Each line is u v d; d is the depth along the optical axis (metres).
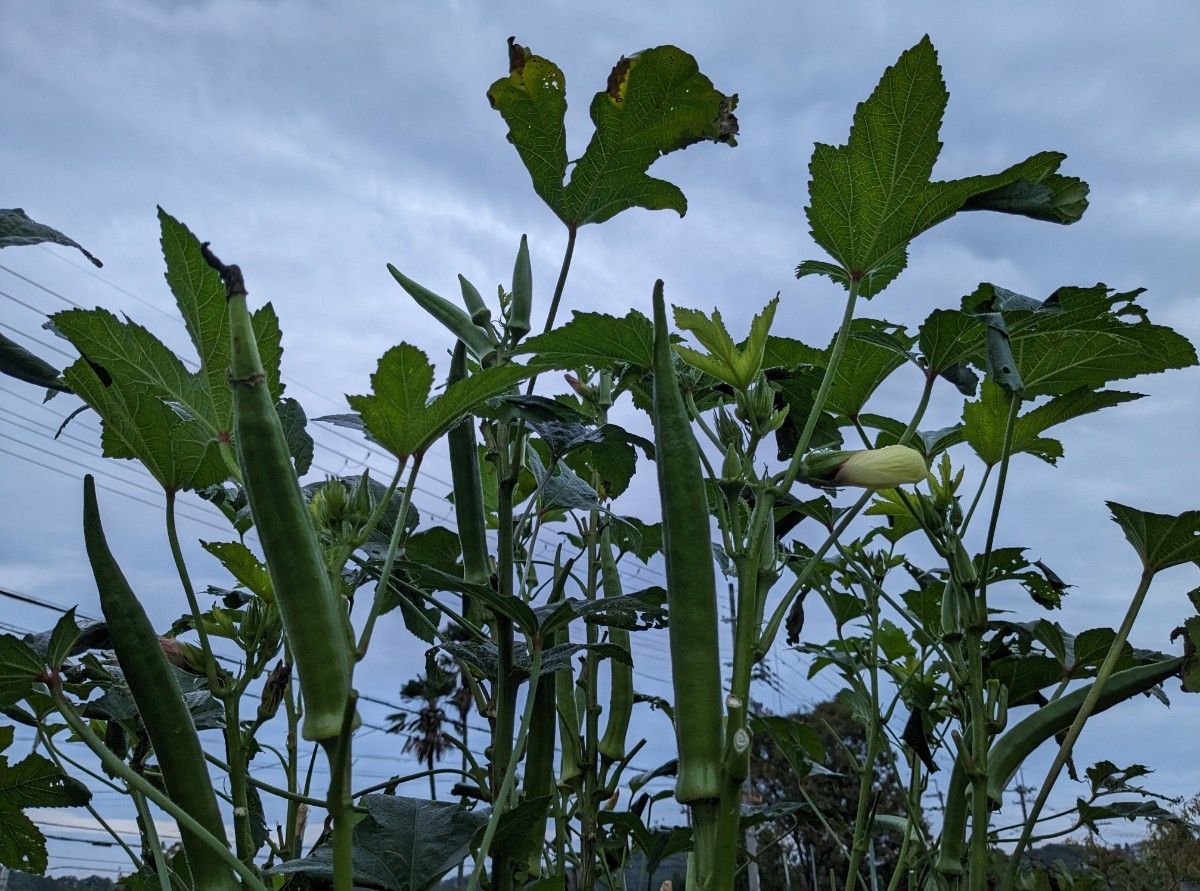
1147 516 1.84
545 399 1.81
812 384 2.12
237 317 1.13
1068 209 1.74
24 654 1.25
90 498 1.22
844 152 1.66
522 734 1.47
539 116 1.96
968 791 2.15
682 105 1.96
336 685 1.08
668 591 1.35
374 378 1.31
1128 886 3.62
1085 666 2.18
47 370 1.37
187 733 1.20
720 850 1.24
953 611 2.08
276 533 1.08
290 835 1.92
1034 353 2.10
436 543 2.25
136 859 1.69
